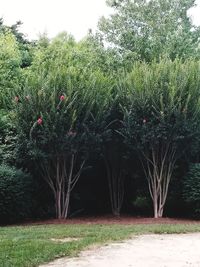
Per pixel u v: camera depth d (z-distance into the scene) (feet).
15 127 45.11
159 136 43.14
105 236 32.45
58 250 27.30
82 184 52.21
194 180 45.03
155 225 38.86
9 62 58.49
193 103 43.93
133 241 31.30
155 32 67.62
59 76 43.80
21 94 44.93
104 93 45.34
